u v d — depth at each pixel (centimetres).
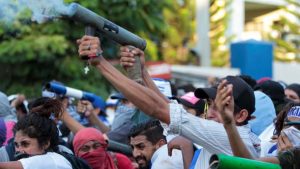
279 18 2453
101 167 475
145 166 495
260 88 667
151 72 1106
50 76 1230
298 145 380
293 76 1720
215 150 370
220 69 1236
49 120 415
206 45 1334
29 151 407
